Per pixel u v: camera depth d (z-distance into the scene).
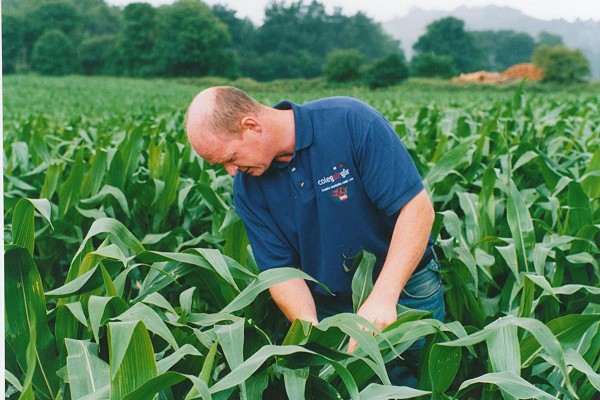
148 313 1.84
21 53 113.81
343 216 2.47
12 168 5.39
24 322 1.98
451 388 2.41
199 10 105.69
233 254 2.83
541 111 10.88
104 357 2.04
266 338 2.04
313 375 1.92
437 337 2.05
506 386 1.71
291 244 2.62
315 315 2.44
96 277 2.11
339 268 2.59
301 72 118.62
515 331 1.88
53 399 2.06
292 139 2.39
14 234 2.20
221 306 2.57
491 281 3.04
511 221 2.95
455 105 14.87
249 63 117.81
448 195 4.10
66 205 3.98
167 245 4.00
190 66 103.81
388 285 2.29
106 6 129.38
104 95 48.41
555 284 2.95
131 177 4.58
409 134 7.13
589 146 6.25
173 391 2.02
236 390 1.92
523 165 4.80
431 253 2.72
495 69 151.62
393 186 2.34
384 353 2.03
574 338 2.04
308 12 130.38
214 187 4.27
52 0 117.62
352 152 2.37
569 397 2.10
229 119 2.20
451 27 122.50
